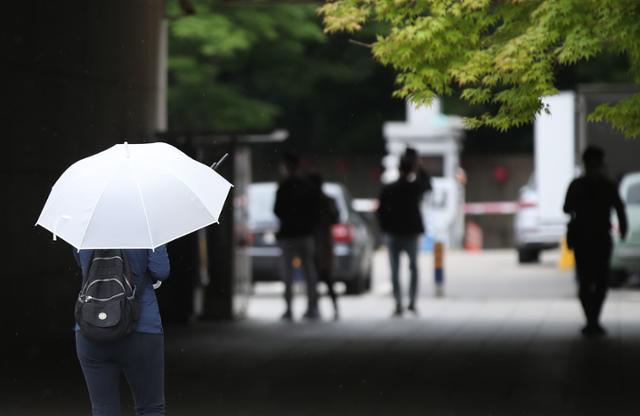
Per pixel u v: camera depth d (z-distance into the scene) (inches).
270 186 2381.9
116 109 1683.1
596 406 1085.8
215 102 3597.4
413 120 3875.5
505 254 3818.9
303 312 2028.8
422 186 2000.5
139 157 720.3
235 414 1053.8
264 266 2278.5
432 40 1064.2
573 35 1011.3
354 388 1195.3
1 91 1332.4
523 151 4825.3
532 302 2180.1
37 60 1425.9
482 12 1070.4
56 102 1486.2
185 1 1902.1
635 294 2285.9
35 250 1434.5
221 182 735.1
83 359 731.4
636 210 2365.9
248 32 3496.6
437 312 2006.6
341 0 1112.2
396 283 1918.1
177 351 1482.5
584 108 2459.4
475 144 4832.7
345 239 2268.7
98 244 696.4
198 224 710.5
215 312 1860.2
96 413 735.1
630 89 2439.7
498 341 1576.0
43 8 1439.5
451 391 1175.6
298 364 1366.9
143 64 1798.7
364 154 4453.7
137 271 728.3
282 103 4308.6
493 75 1047.6
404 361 1389.0
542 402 1108.5
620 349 1481.3
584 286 1621.6
